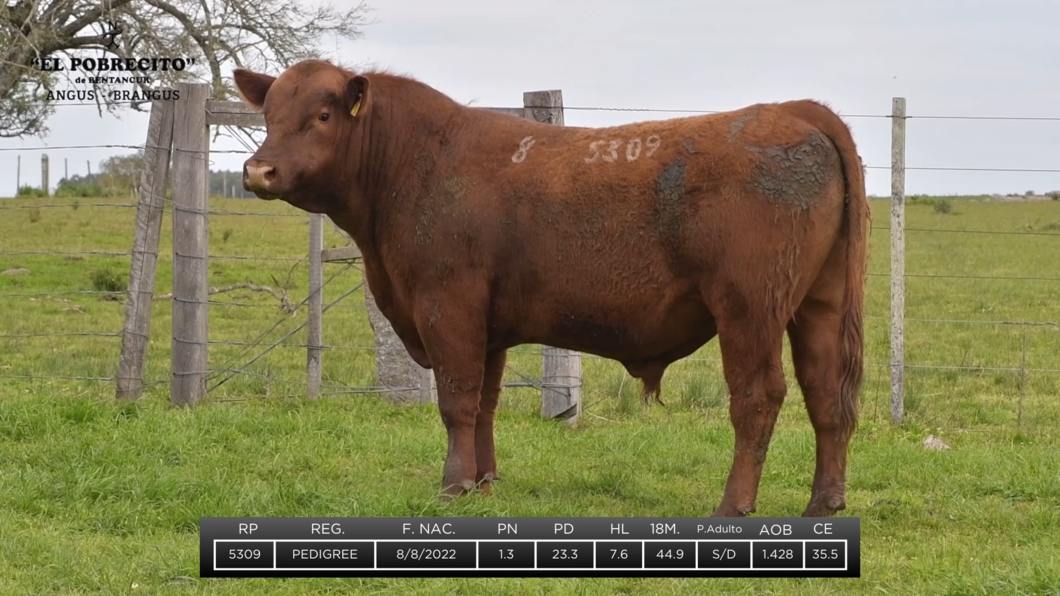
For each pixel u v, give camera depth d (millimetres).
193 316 9828
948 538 6230
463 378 6730
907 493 7266
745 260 5980
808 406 6559
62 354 13078
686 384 11305
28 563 5438
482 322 6695
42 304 17531
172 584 5238
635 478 7449
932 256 29594
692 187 6078
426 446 8156
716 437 8859
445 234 6645
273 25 24922
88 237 26188
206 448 7934
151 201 9883
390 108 6926
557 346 6805
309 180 6801
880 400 10883
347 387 10883
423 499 6449
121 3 23422
